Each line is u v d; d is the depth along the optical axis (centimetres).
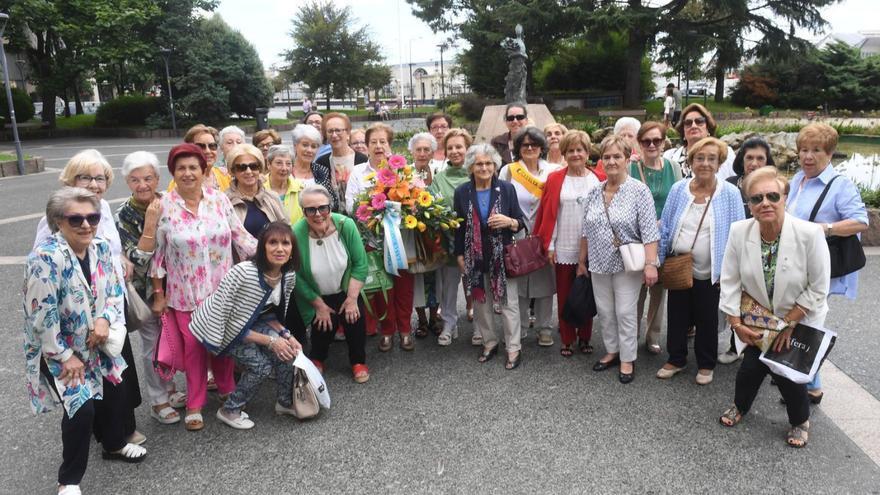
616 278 405
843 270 356
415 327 534
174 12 3019
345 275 412
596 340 490
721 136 1395
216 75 3123
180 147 346
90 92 5116
